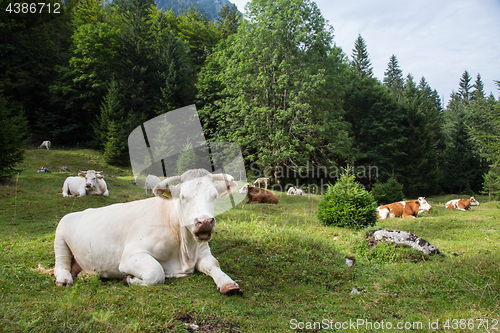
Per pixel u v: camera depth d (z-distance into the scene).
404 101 40.47
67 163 27.41
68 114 37.34
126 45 35.00
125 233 4.22
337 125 26.39
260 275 4.82
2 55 34.84
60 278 3.92
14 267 4.14
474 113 40.81
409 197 33.97
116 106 31.52
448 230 10.05
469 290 4.50
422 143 38.09
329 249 6.25
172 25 48.69
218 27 55.34
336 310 3.97
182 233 4.11
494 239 8.73
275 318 3.51
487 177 31.81
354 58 52.31
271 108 24.77
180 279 4.08
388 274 5.34
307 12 25.61
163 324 2.79
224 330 2.92
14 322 2.51
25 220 8.91
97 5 48.53
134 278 3.88
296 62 25.00
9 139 14.31
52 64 38.34
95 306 3.00
